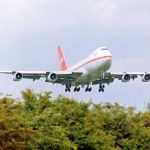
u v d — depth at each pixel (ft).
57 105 366.22
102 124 387.55
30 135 319.88
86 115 375.25
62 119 355.56
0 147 309.22
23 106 355.56
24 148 316.60
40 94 370.53
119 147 375.66
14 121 319.88
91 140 356.38
